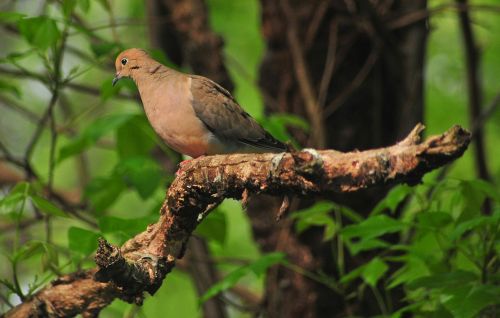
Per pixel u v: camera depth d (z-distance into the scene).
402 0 12.08
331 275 11.44
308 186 6.27
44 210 8.78
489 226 8.97
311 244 11.51
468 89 13.85
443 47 18.27
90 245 8.75
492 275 8.77
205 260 12.54
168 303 18.31
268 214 11.87
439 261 9.48
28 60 18.30
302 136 11.94
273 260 9.76
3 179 14.45
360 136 11.78
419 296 9.62
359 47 11.87
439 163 5.69
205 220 10.27
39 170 20.39
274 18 12.12
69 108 16.23
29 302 8.38
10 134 21.45
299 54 11.79
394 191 9.55
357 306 11.30
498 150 18.14
